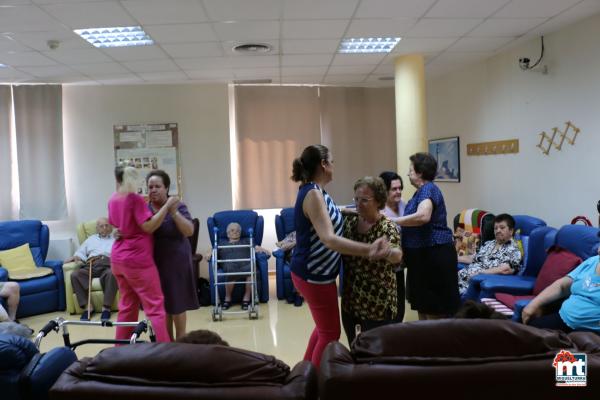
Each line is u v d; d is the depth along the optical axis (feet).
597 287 8.59
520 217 14.88
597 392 4.02
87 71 17.67
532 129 15.56
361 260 7.61
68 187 20.53
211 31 13.34
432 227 10.08
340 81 21.02
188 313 16.55
